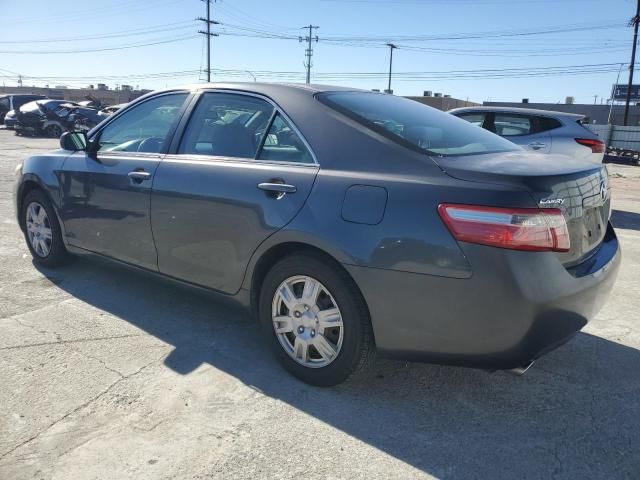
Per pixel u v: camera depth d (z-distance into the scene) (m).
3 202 7.97
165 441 2.58
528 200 2.44
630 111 58.91
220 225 3.30
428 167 2.69
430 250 2.55
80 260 5.10
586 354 3.61
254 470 2.41
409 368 3.34
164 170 3.65
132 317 3.96
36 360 3.29
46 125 22.47
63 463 2.41
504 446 2.63
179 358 3.38
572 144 7.97
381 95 3.77
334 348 2.96
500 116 8.53
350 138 2.97
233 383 3.12
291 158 3.13
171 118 3.85
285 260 3.04
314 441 2.62
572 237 2.69
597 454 2.59
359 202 2.76
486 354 2.57
